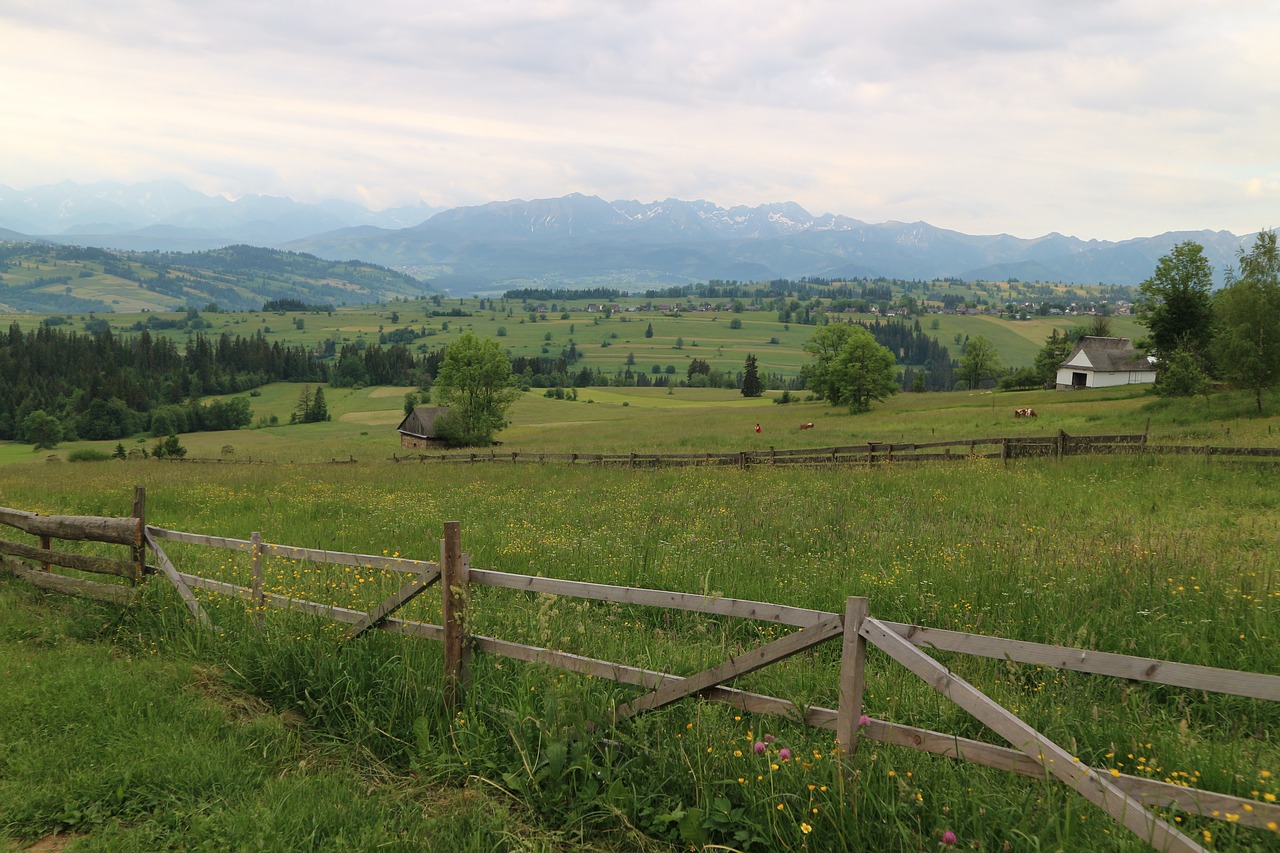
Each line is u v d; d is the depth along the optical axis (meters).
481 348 79.31
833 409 92.62
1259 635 6.71
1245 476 18.45
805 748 4.77
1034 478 19.64
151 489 24.64
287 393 188.75
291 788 5.00
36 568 10.11
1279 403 43.31
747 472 25.31
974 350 133.38
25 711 6.14
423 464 37.88
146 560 9.27
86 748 5.54
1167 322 73.38
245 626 7.60
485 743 5.35
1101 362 109.31
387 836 4.43
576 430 90.19
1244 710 5.63
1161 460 20.73
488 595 8.82
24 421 130.25
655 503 18.14
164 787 5.10
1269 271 44.06
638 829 4.56
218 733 5.86
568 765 4.99
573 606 8.57
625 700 5.41
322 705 6.15
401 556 12.10
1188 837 3.35
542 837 4.46
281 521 17.42
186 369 192.62
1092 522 13.73
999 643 3.93
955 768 4.51
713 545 11.78
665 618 8.44
